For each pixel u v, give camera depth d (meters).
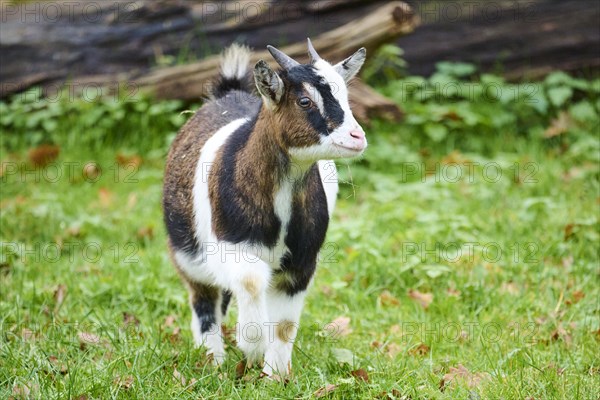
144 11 10.95
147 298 6.92
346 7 10.69
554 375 5.53
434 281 7.28
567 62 10.91
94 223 8.42
